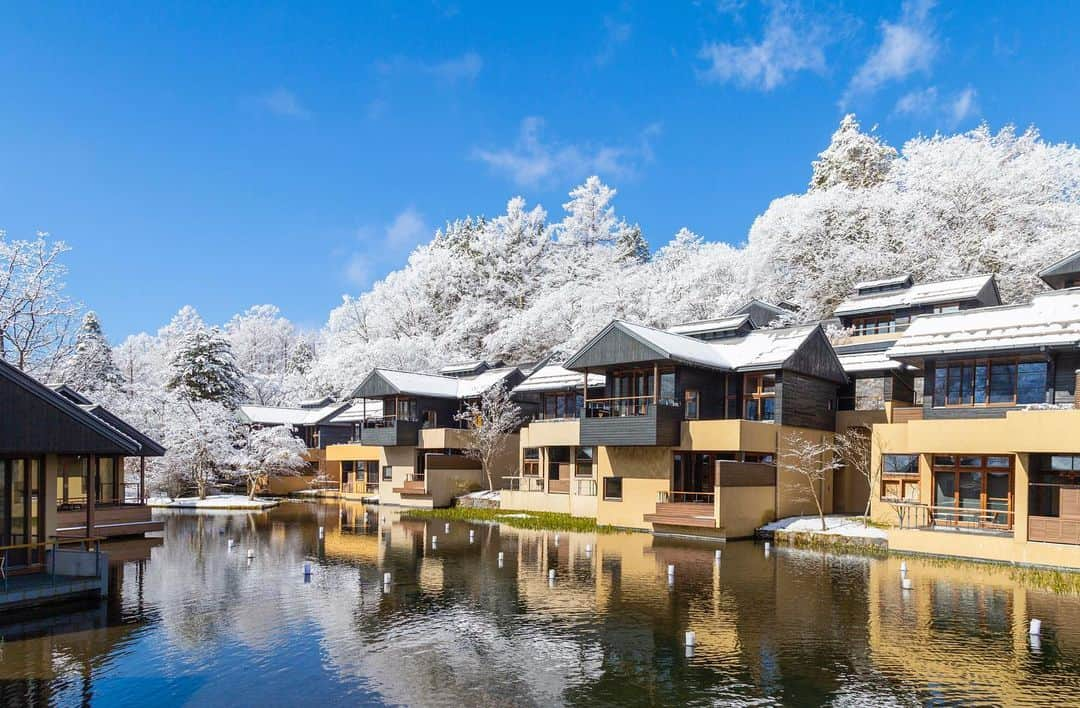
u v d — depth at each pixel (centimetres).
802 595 1772
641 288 5762
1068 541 2080
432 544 2691
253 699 1105
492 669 1237
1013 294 4297
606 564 2225
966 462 2578
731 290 5288
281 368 10131
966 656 1292
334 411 5875
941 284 3891
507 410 4456
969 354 2534
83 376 4703
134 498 4728
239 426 5269
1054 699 1089
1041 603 1680
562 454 4003
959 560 2258
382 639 1411
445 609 1645
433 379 4944
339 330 8244
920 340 2681
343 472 5441
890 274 4688
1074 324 2362
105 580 1738
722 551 2497
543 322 5994
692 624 1509
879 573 2061
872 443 2891
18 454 1736
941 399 2669
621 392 3281
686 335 3653
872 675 1196
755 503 2877
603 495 3256
